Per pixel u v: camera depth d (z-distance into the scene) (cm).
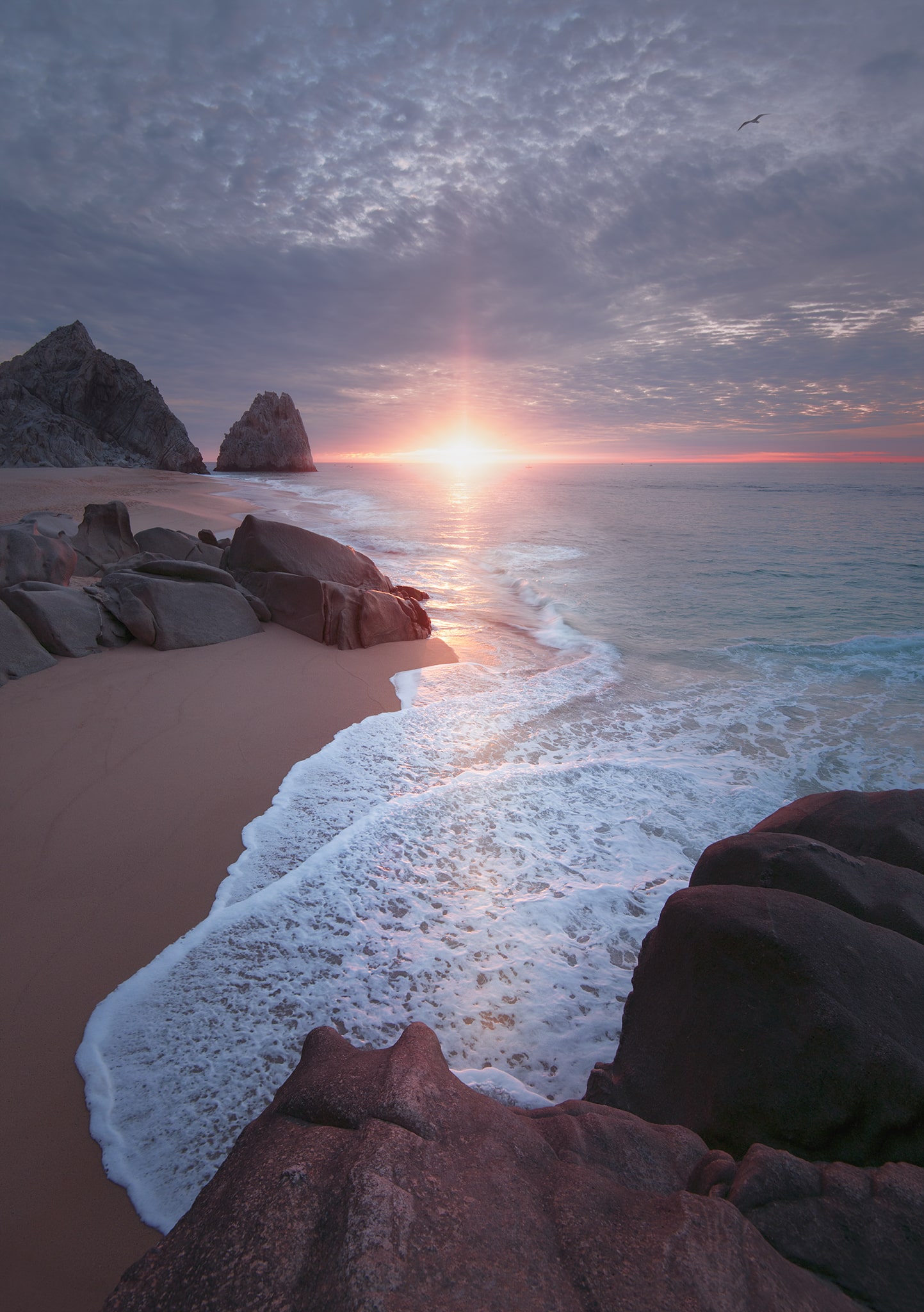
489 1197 143
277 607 1008
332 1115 165
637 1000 283
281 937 396
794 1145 206
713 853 329
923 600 1373
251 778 571
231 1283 122
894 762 654
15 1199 256
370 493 4550
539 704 791
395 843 493
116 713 674
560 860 487
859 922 246
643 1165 179
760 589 1484
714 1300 123
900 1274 142
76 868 445
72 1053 318
